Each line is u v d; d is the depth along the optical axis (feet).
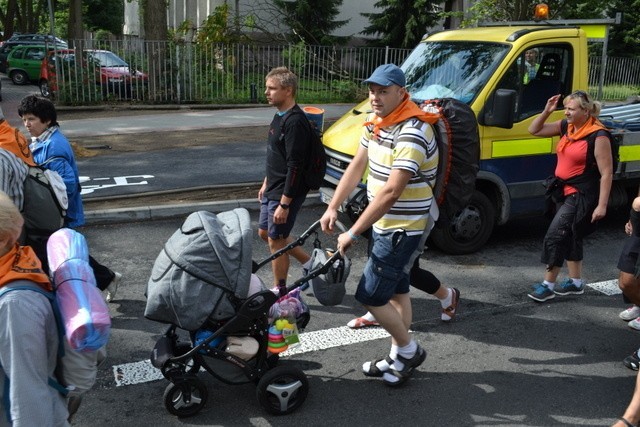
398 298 14.44
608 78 77.56
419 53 25.18
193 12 106.93
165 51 64.28
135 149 40.14
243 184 30.27
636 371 15.15
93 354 8.11
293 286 12.82
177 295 11.67
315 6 83.20
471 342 16.42
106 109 61.82
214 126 49.88
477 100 21.50
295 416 13.06
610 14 93.71
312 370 14.89
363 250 23.04
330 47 70.54
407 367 14.15
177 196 28.35
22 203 12.28
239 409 13.23
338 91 69.36
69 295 7.61
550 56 23.15
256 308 12.14
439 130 13.20
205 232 11.86
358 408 13.41
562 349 16.15
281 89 16.01
